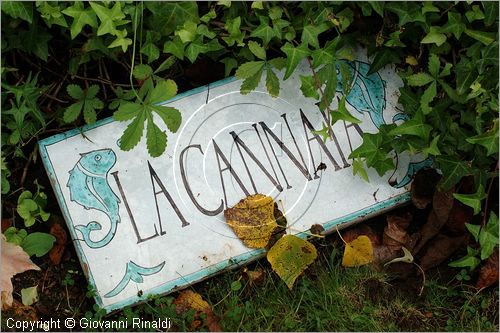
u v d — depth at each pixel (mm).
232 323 859
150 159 859
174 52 817
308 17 835
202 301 863
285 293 876
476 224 875
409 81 834
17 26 828
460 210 871
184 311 858
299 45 816
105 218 848
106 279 840
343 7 861
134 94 863
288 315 864
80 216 846
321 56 821
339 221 872
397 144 844
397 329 873
